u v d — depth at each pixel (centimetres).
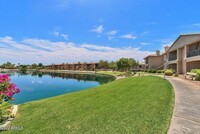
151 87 1492
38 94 2380
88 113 838
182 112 770
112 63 9819
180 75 3247
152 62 6425
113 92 1449
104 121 695
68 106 1045
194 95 1148
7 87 963
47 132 639
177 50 3925
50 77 5672
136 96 1134
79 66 11938
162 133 557
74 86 3250
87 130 621
